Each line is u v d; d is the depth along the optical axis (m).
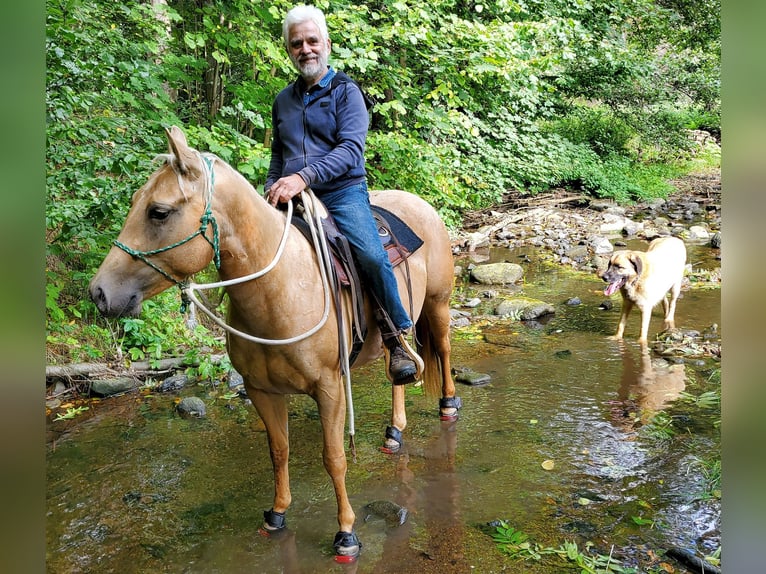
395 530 3.08
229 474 3.69
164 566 2.85
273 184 2.97
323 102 2.91
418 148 8.39
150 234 2.23
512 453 3.83
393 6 7.58
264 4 6.54
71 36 5.10
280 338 2.64
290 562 2.87
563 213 12.53
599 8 13.52
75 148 5.25
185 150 2.25
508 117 12.37
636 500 3.27
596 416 4.30
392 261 3.37
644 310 5.84
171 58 6.23
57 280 5.30
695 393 4.66
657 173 15.96
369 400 4.76
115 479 3.62
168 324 5.70
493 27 8.35
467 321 6.60
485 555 2.87
